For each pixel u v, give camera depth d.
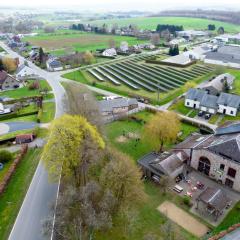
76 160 64.88
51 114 115.56
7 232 58.25
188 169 80.50
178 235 57.69
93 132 69.06
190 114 117.44
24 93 142.38
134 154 87.44
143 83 154.12
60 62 191.12
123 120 110.56
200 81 159.38
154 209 65.81
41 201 66.50
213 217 63.88
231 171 72.19
